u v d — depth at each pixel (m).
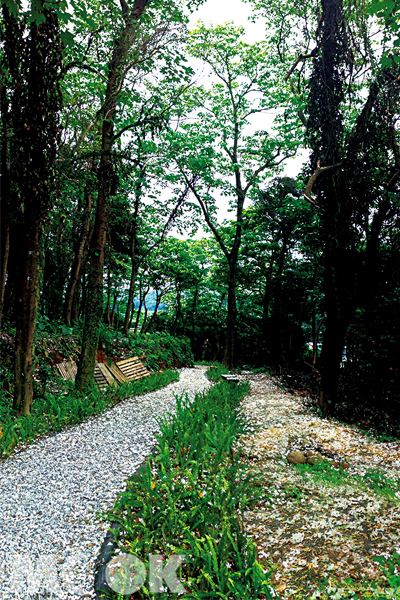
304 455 5.84
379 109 7.92
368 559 3.21
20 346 6.72
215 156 14.52
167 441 5.14
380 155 8.39
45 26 6.12
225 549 3.04
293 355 17.22
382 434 7.30
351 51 7.77
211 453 5.02
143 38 8.27
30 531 3.43
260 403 9.52
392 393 8.70
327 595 2.81
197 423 5.88
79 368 8.83
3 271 7.35
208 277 23.88
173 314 27.89
